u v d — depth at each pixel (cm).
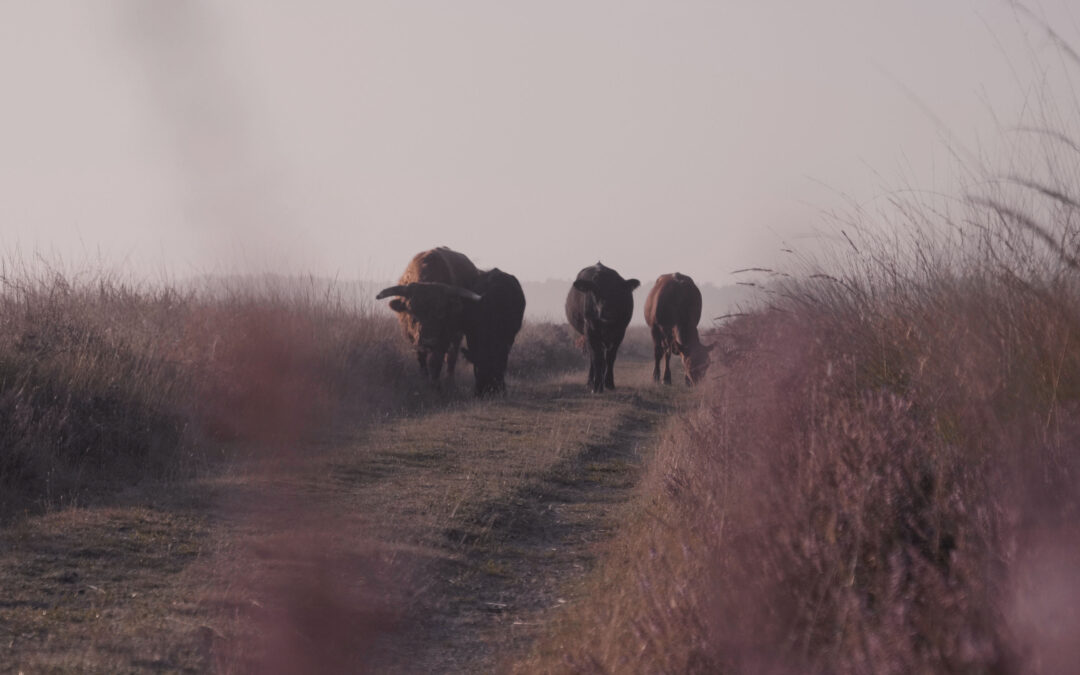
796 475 1277
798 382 1642
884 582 1027
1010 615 832
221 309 3178
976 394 1226
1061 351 1160
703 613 1029
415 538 1748
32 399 2306
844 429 1285
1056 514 940
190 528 1727
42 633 1202
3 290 3069
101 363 2662
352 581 1463
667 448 2238
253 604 1342
